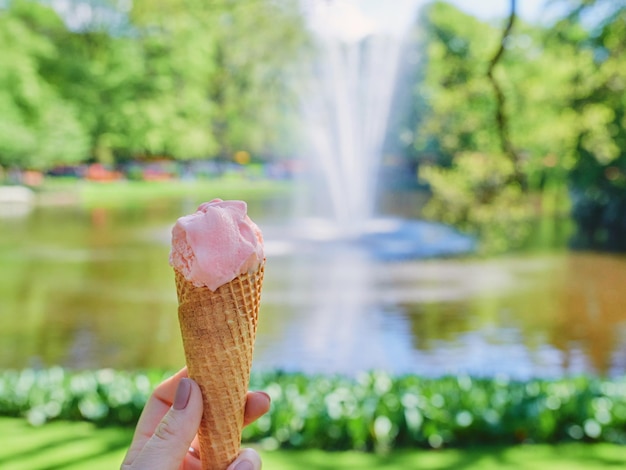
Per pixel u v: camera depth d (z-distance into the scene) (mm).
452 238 19641
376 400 5637
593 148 16531
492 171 12398
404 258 16594
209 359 1440
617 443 5402
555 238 21047
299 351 9164
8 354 9195
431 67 20656
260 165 56656
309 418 5371
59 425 5844
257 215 25547
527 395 5801
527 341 9750
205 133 47438
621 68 14125
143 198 35562
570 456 5156
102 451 5270
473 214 12758
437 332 10180
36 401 6023
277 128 48688
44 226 23719
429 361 8773
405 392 5887
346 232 20672
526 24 22984
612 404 5680
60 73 41531
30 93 37469
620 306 11773
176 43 42812
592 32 17000
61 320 11039
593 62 14797
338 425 5363
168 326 10664
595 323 10727
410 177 38625
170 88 44312
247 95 43750
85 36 42594
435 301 12133
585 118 14773
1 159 37625
